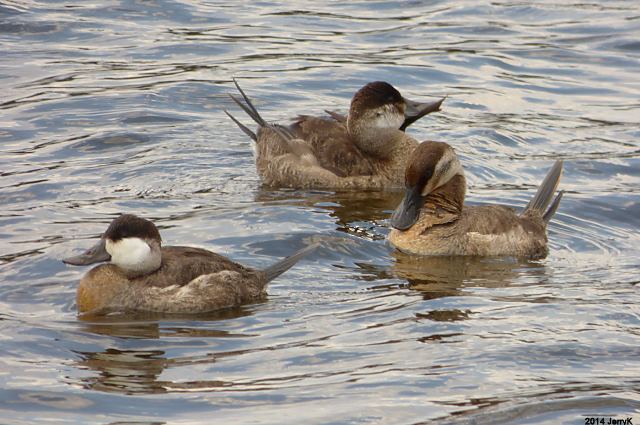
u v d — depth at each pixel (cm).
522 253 1468
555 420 964
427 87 2281
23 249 1390
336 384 1027
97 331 1150
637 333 1164
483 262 1437
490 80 2336
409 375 1048
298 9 2798
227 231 1486
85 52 2408
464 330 1166
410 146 1844
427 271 1388
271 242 1448
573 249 1498
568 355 1105
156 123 2025
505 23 2711
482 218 1482
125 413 964
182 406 980
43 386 1013
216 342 1127
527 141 2003
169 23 2638
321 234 1496
